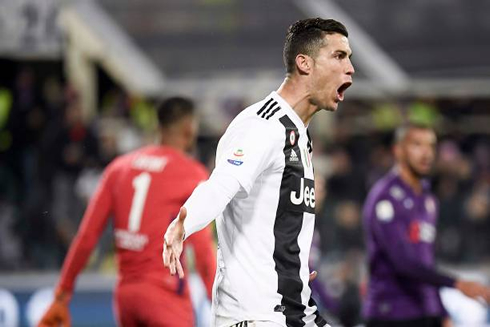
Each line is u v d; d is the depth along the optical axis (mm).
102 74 44688
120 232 19297
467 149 44250
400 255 21734
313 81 14086
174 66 43281
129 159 19719
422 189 23000
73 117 38000
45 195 36375
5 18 40250
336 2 46281
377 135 43844
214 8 45688
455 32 45719
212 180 12930
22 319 32844
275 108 13938
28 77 39875
